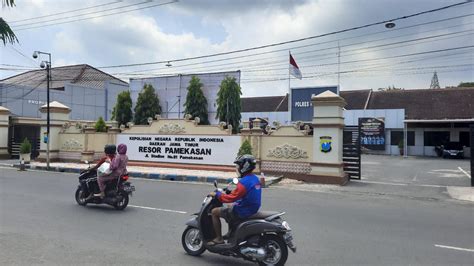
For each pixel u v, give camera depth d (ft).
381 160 101.24
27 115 111.34
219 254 20.30
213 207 20.02
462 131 118.32
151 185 48.60
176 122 65.67
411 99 133.08
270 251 18.25
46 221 27.17
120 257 19.49
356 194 43.29
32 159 83.56
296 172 54.90
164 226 26.14
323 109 51.98
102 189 31.81
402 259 19.83
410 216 31.09
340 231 25.52
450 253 20.97
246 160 19.21
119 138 71.00
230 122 89.97
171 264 18.71
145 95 100.17
